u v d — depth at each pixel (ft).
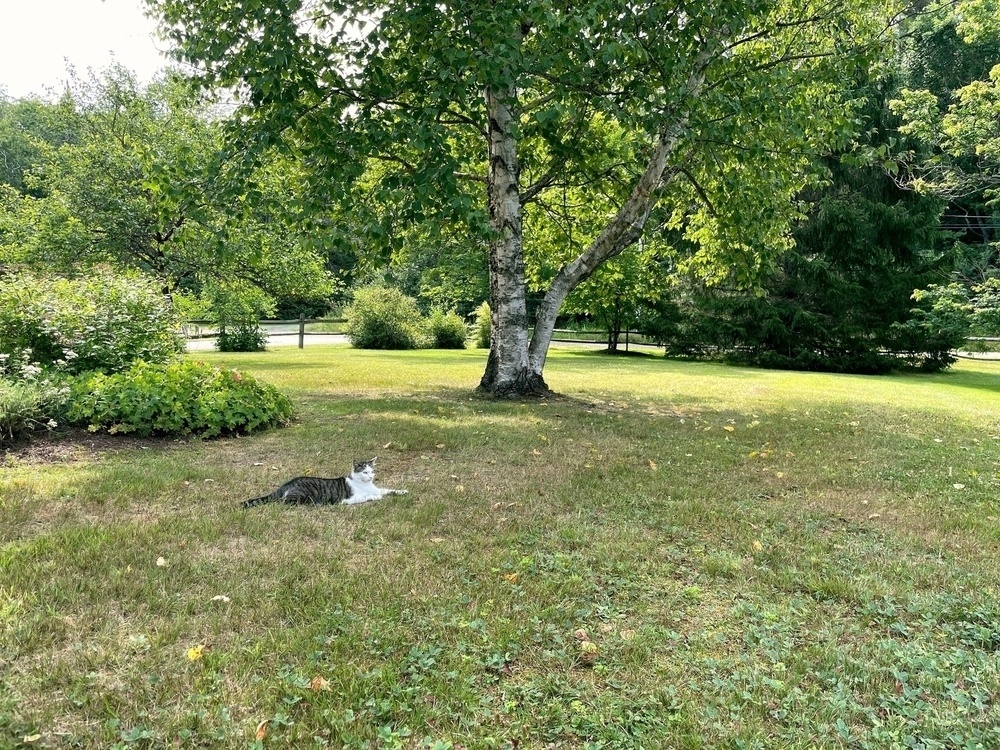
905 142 73.77
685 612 10.98
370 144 26.66
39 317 26.66
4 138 121.08
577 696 8.43
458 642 9.60
